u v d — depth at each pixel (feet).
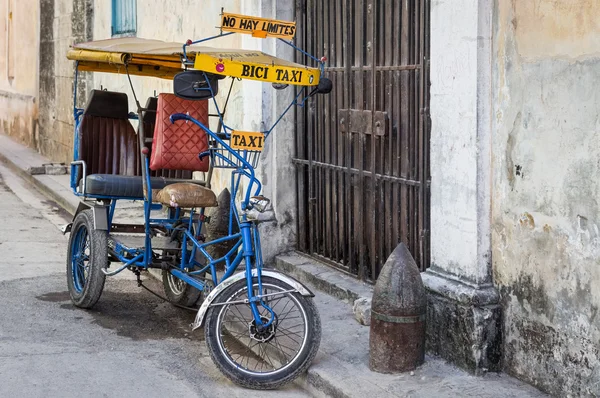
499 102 15.55
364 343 17.84
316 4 23.26
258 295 16.60
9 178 47.67
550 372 14.82
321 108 23.08
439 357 16.79
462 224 16.22
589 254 13.79
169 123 19.47
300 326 19.01
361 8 20.86
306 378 16.57
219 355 16.46
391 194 20.03
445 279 16.71
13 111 68.08
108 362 17.80
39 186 43.24
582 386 14.11
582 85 13.70
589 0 13.47
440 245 16.96
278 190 24.36
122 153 23.44
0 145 62.80
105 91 23.32
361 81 21.04
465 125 15.96
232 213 19.07
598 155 13.48
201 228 20.56
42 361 17.63
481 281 15.99
